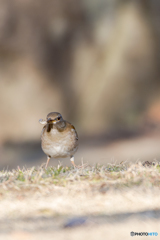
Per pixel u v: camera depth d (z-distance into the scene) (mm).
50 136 6738
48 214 4664
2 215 4676
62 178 5891
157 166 6418
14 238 3824
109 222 4242
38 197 5277
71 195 5273
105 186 5500
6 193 5445
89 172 6133
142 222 4207
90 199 5121
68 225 4191
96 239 3744
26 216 4609
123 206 4844
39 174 6051
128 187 5434
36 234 3930
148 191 5281
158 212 4551
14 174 6523
